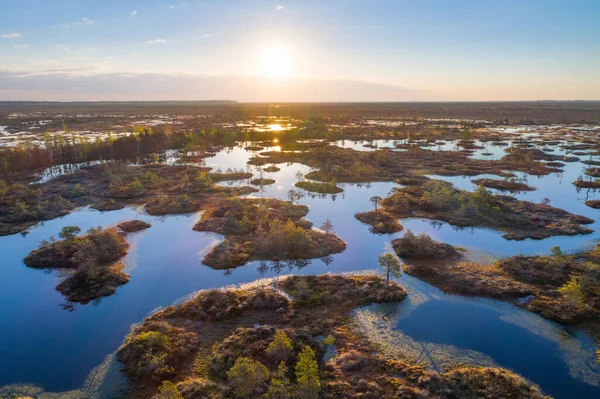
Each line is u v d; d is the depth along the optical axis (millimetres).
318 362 35375
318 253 58906
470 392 31422
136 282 51469
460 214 73250
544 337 39219
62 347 38938
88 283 50125
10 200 82625
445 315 43219
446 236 65500
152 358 35375
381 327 41094
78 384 33844
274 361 34938
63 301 47250
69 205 82000
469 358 36344
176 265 56125
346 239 65062
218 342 38625
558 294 46000
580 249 59312
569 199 86062
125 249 61094
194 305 44688
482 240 63594
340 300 45844
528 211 76000
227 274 53500
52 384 33969
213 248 60938
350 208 81125
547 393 32219
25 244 63938
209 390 31469
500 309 44125
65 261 56312
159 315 43469
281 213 75875
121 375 34469
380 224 69562
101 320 43344
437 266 54469
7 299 47625
